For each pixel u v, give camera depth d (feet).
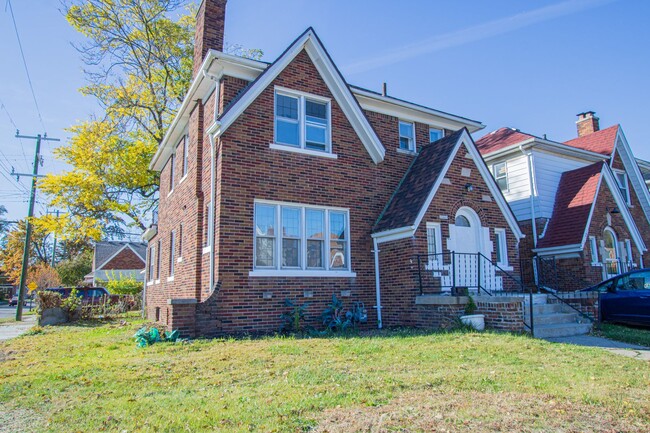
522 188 64.13
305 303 40.22
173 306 34.01
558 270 57.62
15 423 15.33
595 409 15.62
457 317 35.91
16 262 175.01
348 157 46.06
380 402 16.39
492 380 19.54
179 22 95.45
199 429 13.91
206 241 42.01
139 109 93.86
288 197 41.45
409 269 40.96
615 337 33.22
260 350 27.68
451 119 57.11
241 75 42.57
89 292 89.76
